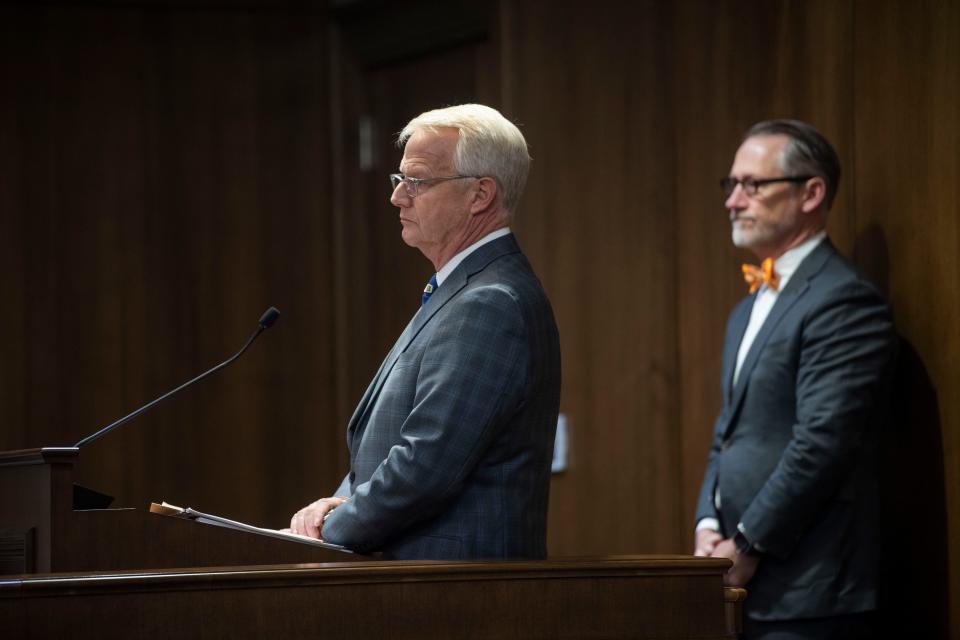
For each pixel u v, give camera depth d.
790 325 10.13
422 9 16.89
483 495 7.24
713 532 10.37
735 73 12.87
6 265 17.25
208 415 17.59
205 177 17.86
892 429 10.84
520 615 6.16
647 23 13.86
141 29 17.80
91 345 17.41
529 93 14.95
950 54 10.32
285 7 18.02
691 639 6.41
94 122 17.64
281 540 6.79
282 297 17.88
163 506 6.67
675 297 13.58
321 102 18.05
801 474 9.60
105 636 5.54
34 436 17.16
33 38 17.52
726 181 10.88
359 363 17.73
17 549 6.48
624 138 14.08
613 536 14.08
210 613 5.70
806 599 9.70
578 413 14.40
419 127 8.07
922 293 10.55
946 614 10.22
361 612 5.92
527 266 7.88
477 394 7.11
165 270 17.67
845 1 11.48
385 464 7.08
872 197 11.17
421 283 17.06
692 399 13.39
